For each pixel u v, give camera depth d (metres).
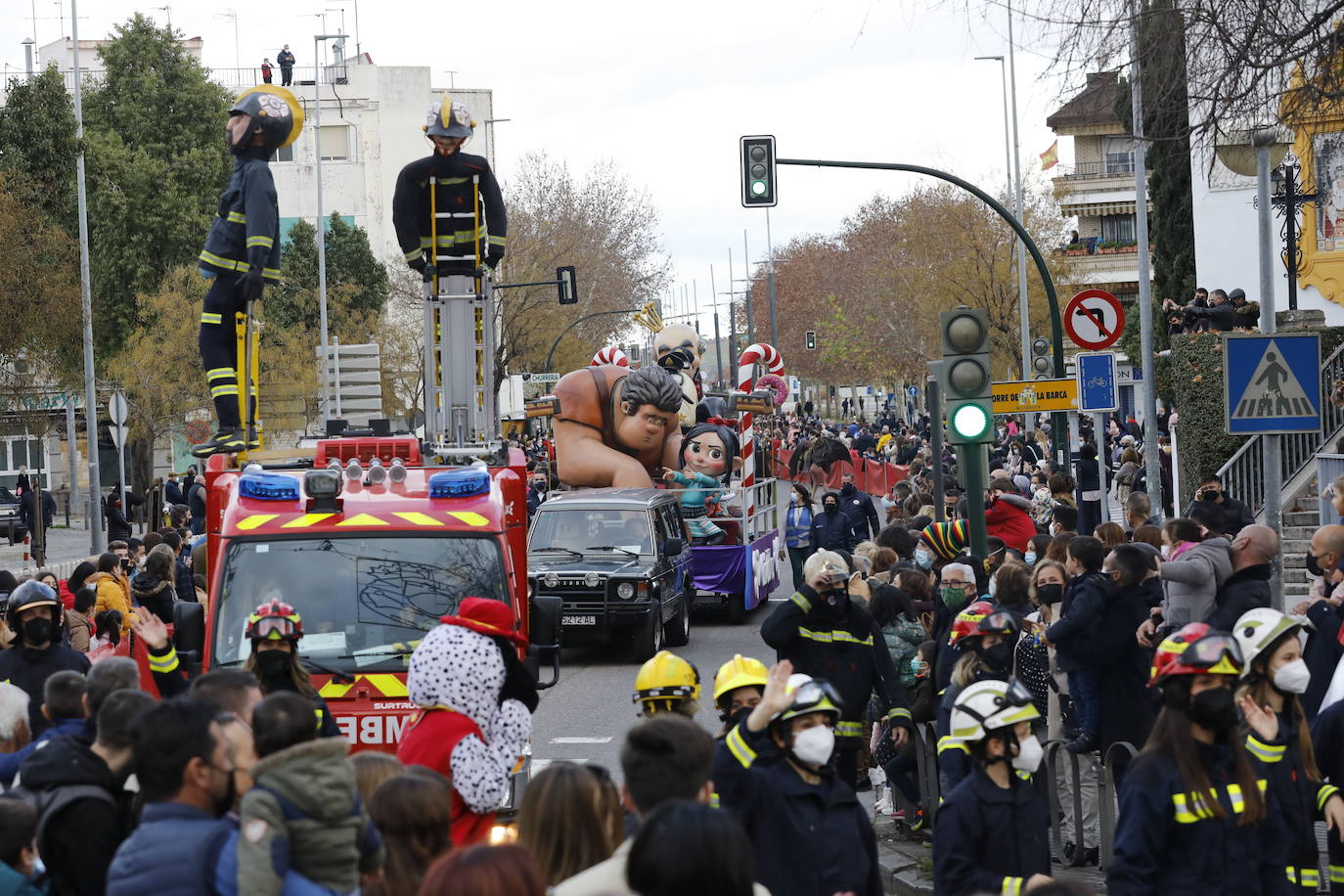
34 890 5.59
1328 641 8.78
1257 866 5.73
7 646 10.31
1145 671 9.18
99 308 51.25
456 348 15.20
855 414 111.00
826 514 23.59
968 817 6.00
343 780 4.93
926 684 10.31
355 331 66.50
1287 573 21.16
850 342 89.88
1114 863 5.63
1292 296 27.08
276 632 7.79
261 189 13.97
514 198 73.06
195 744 5.08
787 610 8.81
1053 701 9.91
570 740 14.71
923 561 13.38
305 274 72.81
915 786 10.49
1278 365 10.26
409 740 6.92
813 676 8.79
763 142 21.69
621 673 19.25
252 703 6.03
